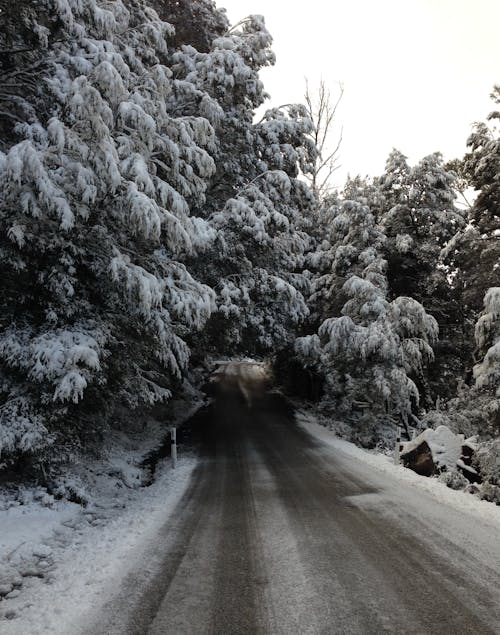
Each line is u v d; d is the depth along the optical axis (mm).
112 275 8391
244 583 5055
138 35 13633
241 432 17516
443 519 7289
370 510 7840
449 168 22609
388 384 17359
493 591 4809
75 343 8422
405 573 5258
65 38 10070
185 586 4992
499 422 12609
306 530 6820
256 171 18875
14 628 4203
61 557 6141
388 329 17375
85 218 8414
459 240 17500
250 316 18875
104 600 4703
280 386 35812
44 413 8586
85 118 7930
